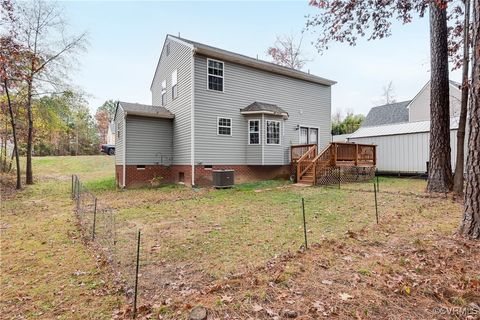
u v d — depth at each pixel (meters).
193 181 11.62
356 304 2.40
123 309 2.56
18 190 11.89
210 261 3.75
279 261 3.52
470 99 4.19
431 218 5.53
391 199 8.05
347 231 4.85
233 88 12.84
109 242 4.46
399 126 16.44
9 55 10.44
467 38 8.00
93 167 21.50
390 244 4.01
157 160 13.20
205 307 2.41
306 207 7.21
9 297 2.89
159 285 3.08
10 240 4.96
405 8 7.92
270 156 13.07
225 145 12.56
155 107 14.27
